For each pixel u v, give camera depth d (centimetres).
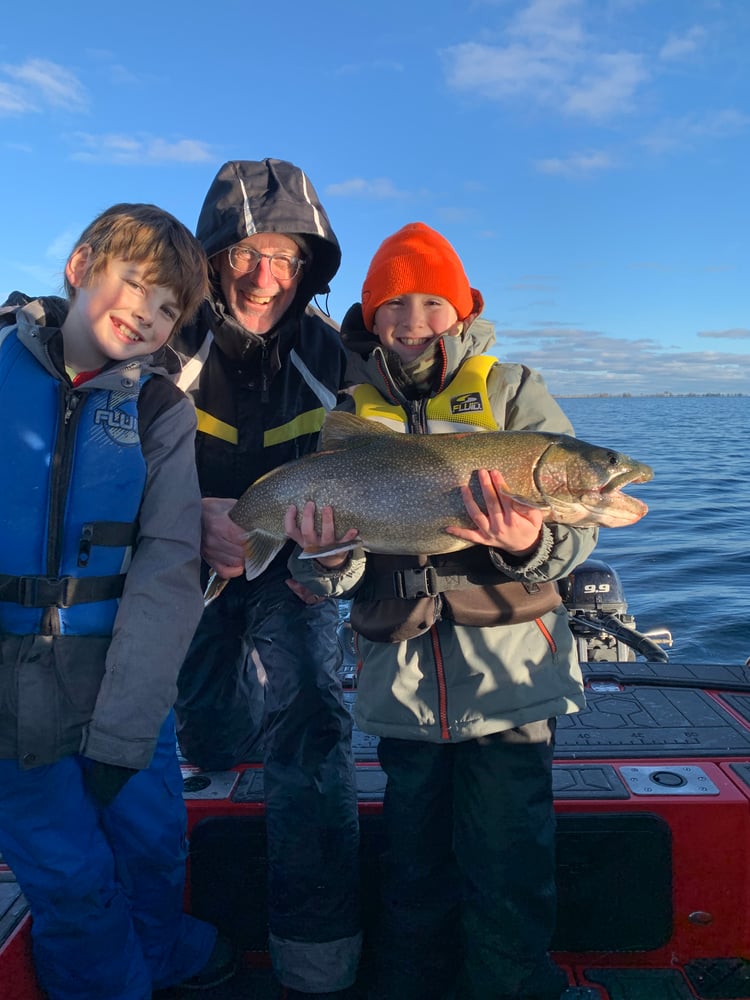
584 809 117
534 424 121
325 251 150
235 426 146
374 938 124
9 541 98
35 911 100
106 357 107
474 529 109
